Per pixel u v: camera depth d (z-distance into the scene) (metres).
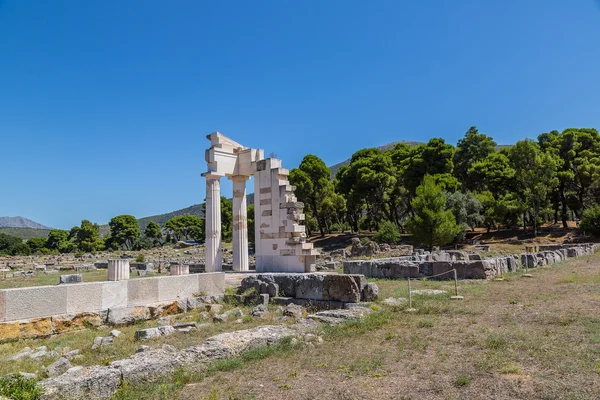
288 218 24.83
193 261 53.88
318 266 34.72
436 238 44.94
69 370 7.98
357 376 7.75
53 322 13.88
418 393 6.78
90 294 14.82
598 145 67.94
